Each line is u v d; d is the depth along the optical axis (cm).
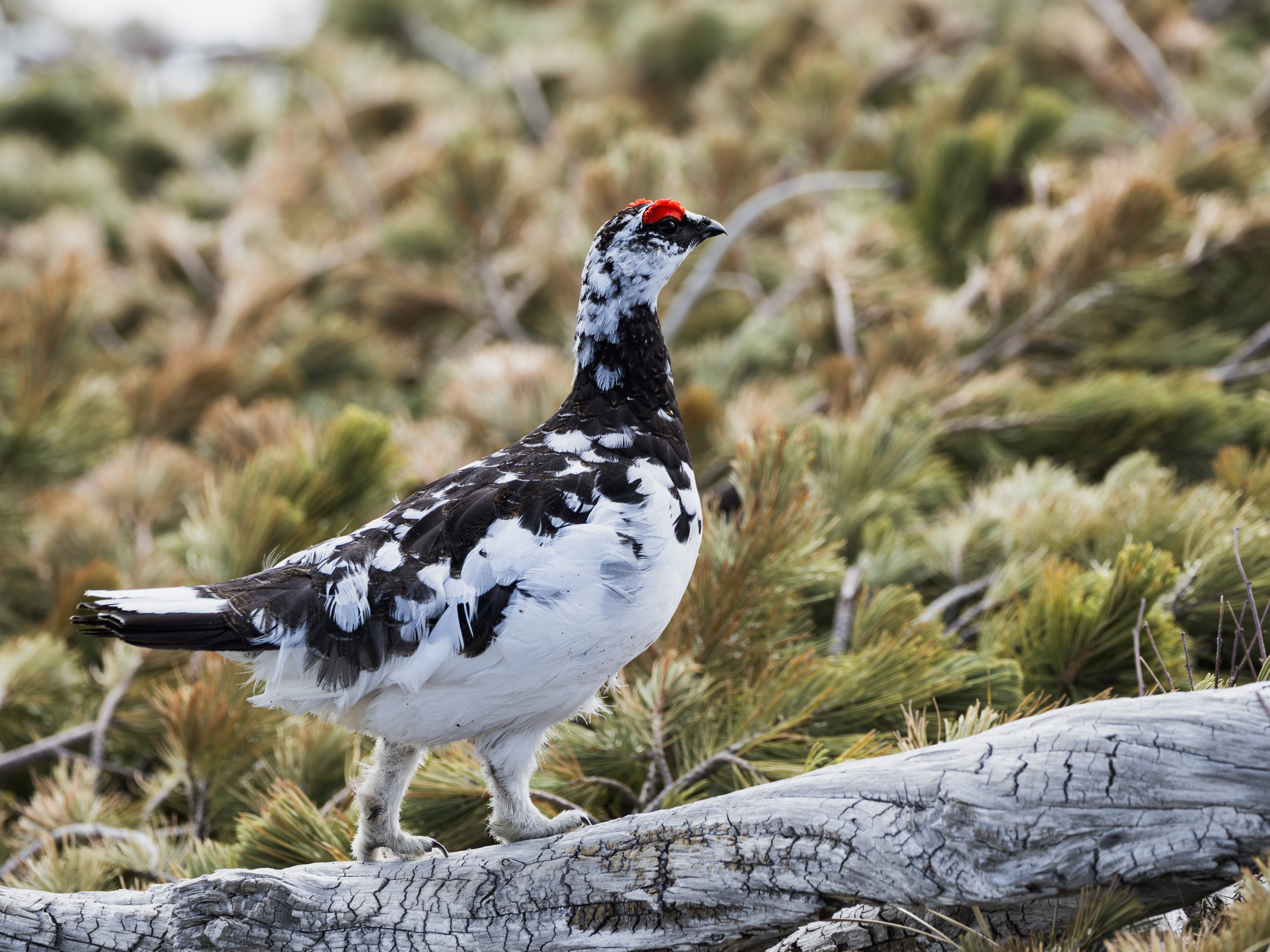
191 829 536
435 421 830
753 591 500
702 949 362
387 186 1388
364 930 371
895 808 340
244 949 366
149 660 630
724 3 1627
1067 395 773
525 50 1636
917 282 955
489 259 1096
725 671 503
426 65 1775
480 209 1069
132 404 934
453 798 478
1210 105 1227
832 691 475
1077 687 516
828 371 796
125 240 1412
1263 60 1238
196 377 937
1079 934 330
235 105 1719
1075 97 1470
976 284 927
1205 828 315
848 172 1184
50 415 802
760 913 353
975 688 498
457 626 357
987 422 785
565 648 365
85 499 797
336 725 407
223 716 522
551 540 371
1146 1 1470
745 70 1417
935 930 339
